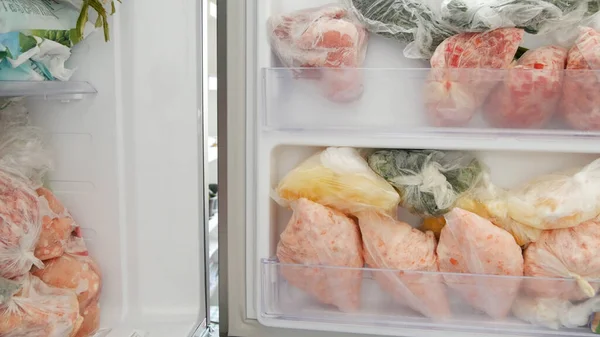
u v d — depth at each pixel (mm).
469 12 848
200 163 997
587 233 892
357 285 968
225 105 958
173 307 1040
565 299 894
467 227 899
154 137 1000
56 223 948
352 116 935
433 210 962
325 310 995
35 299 864
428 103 902
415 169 967
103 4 906
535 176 1000
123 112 998
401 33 928
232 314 1006
